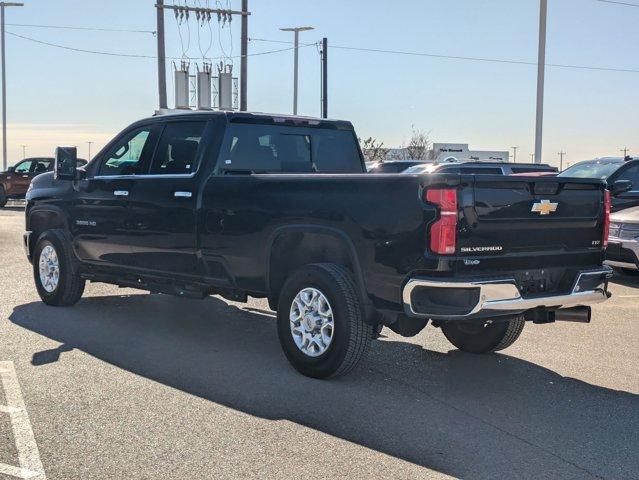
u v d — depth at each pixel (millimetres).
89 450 4223
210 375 5773
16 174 29609
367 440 4484
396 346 6977
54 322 7551
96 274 7934
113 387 5391
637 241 10711
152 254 7152
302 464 4094
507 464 4184
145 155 7395
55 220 8484
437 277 4996
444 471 4059
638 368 6328
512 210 5262
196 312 8312
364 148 39656
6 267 11508
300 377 5785
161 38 27203
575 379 5965
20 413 4805
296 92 36969
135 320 7758
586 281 5758
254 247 6145
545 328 7910
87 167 7992
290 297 5816
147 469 3980
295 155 7340
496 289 5031
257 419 4793
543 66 23484
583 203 5770
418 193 5043
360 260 5395
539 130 23750
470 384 5746
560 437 4641
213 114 6824
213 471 3973
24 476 3867
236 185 6301
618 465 4215
